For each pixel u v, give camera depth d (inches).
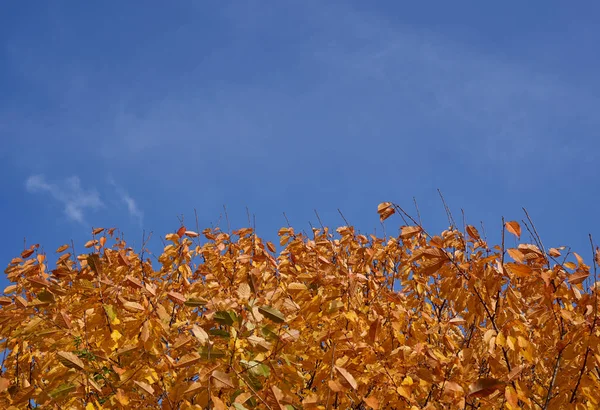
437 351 156.2
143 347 139.6
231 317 129.6
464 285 151.0
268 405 123.6
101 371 143.2
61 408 137.2
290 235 226.7
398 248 226.5
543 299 149.7
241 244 223.6
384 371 142.1
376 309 163.5
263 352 133.5
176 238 220.7
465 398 134.0
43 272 199.5
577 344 139.2
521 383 127.7
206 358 125.4
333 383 123.7
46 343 148.9
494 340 137.0
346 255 223.3
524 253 147.8
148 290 145.7
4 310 152.6
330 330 154.6
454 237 170.2
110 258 221.0
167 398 127.8
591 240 145.7
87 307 148.9
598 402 137.4
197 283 212.2
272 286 193.2
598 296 143.1
